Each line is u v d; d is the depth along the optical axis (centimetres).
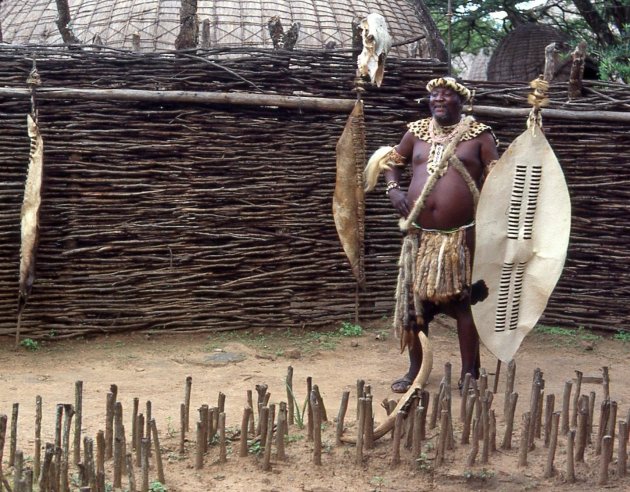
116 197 756
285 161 782
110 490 418
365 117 787
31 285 709
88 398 583
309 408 486
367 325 820
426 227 587
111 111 745
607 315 818
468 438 480
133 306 773
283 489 430
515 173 547
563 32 1727
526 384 639
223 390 609
